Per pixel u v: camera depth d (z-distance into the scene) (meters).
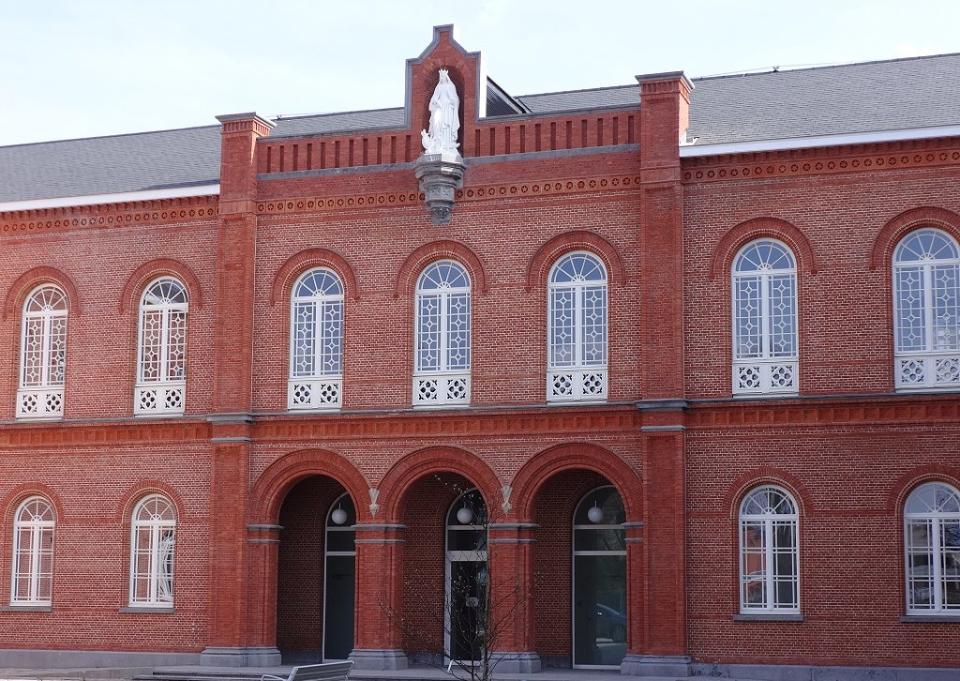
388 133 32.81
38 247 35.25
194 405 33.38
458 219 32.06
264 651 31.91
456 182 32.00
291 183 33.22
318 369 32.66
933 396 28.53
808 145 29.77
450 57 32.69
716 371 29.94
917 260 29.36
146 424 33.47
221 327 32.97
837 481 28.98
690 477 29.78
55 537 34.09
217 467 32.53
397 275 32.28
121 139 39.84
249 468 32.47
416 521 33.50
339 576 34.25
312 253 32.88
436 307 32.12
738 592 29.30
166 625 32.94
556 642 32.06
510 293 31.52
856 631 28.55
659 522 29.56
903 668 28.17
